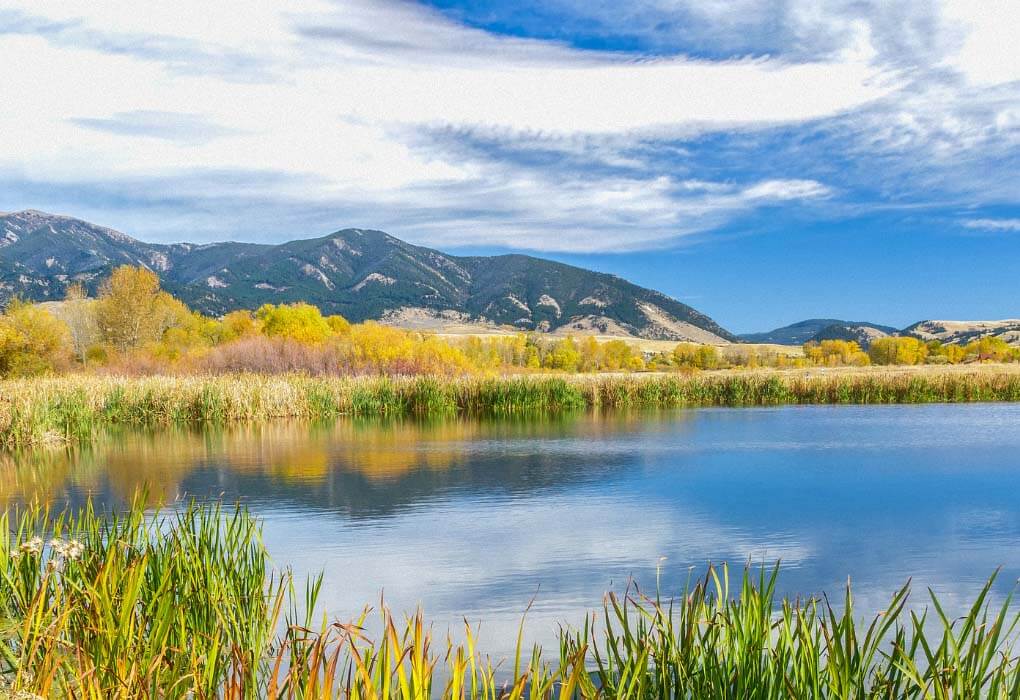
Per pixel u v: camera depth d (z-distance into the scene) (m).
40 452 21.36
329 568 9.71
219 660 5.52
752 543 11.04
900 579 9.20
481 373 51.16
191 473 17.56
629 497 14.63
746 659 4.45
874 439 24.03
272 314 68.62
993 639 4.17
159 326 79.81
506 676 6.36
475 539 11.26
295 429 28.00
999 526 12.01
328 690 3.80
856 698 4.34
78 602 5.38
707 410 37.03
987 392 42.12
